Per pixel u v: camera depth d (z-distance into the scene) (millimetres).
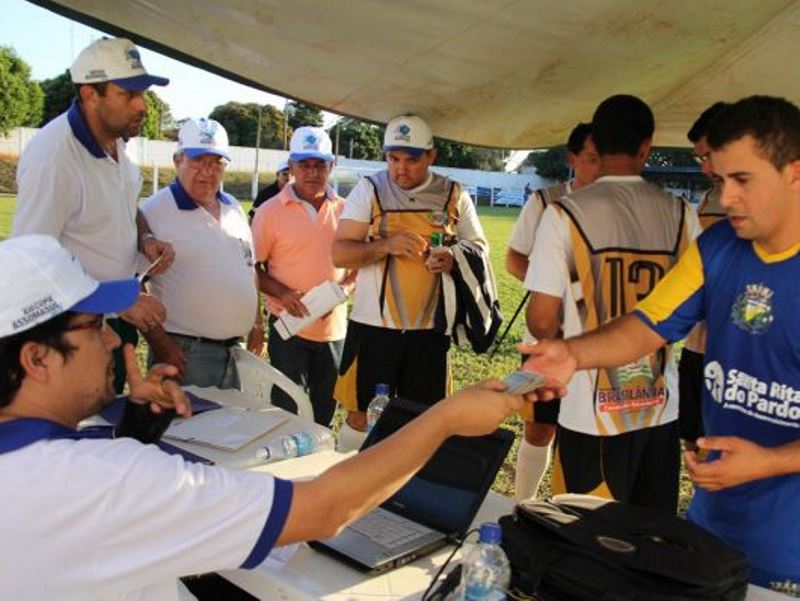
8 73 27797
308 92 3650
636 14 3004
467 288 3453
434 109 3938
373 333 3564
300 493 1192
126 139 2828
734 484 1624
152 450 1175
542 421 3492
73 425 1234
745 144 1603
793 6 3137
